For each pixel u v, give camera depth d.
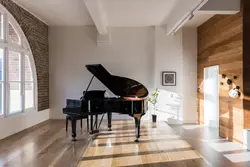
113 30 8.69
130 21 7.92
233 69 5.71
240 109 5.41
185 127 7.64
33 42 7.41
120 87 6.63
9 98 6.01
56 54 8.73
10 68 6.18
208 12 5.54
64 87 8.76
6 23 5.83
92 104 5.61
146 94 6.25
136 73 8.73
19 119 6.51
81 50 8.73
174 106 8.51
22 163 4.05
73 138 5.66
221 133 6.35
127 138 5.88
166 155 4.57
